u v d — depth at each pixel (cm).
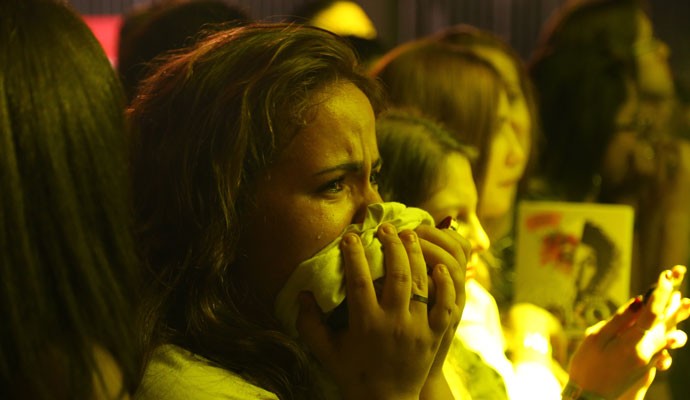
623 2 258
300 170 118
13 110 86
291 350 121
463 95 190
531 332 181
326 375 125
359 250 115
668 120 262
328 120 119
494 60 218
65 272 87
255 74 121
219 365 119
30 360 85
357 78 126
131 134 129
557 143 251
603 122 250
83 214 88
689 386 238
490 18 374
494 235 207
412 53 196
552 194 245
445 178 159
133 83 191
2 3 88
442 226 136
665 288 143
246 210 120
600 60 252
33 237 86
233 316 121
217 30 166
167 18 193
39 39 88
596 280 185
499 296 201
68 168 87
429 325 117
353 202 122
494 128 193
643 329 144
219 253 120
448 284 117
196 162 121
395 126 164
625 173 250
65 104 88
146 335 118
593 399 145
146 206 126
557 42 262
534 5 373
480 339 164
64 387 87
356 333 114
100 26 334
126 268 92
